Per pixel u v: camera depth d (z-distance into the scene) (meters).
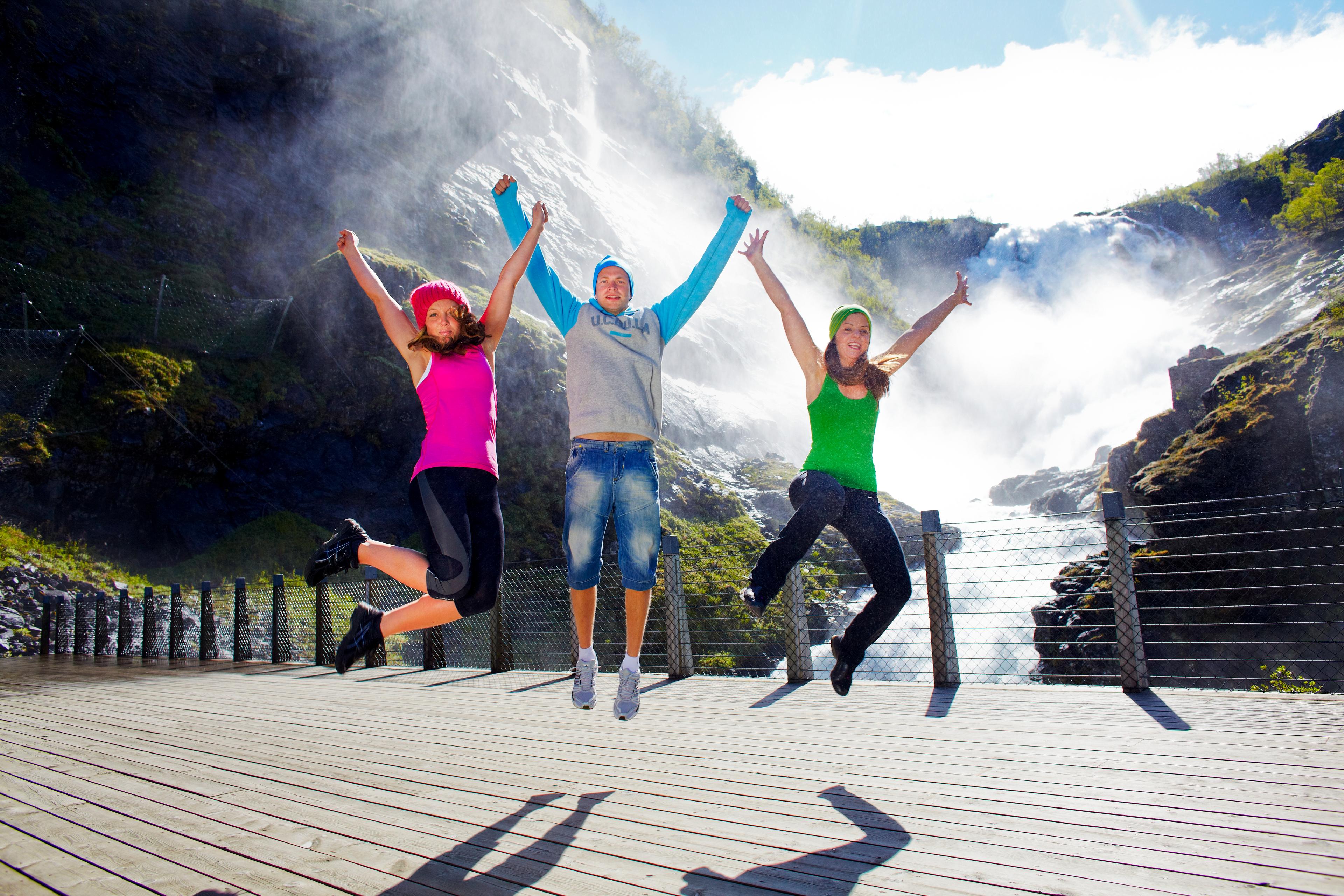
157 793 2.90
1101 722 3.55
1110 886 1.70
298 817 2.50
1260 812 2.14
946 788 2.57
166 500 21.44
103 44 27.23
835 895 1.71
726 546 14.14
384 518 24.73
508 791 2.77
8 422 18.78
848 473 2.88
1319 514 13.62
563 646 11.12
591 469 2.81
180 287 24.33
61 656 12.11
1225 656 12.58
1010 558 23.75
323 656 9.20
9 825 2.49
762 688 5.27
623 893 1.76
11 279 21.31
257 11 31.25
